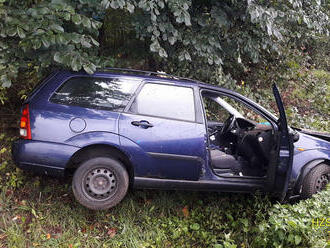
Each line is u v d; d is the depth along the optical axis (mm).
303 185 4012
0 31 3469
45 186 4066
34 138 3373
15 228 3510
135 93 3615
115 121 3461
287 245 3348
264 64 7723
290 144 3596
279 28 5691
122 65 6094
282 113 3645
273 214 3580
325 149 4086
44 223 3627
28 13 3594
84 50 4637
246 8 4852
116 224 3736
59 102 3488
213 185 3744
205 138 3670
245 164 4270
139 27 4859
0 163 4348
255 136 4172
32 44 3531
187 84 3811
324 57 10023
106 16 5695
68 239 3508
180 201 4137
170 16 4977
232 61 7098
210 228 3785
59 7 3596
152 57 6094
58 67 4113
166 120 3588
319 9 6262
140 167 3523
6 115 5250
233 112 4602
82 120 3418
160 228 3787
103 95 3582
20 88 5316
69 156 3369
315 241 3221
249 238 3650
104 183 3486
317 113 7602
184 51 5000
